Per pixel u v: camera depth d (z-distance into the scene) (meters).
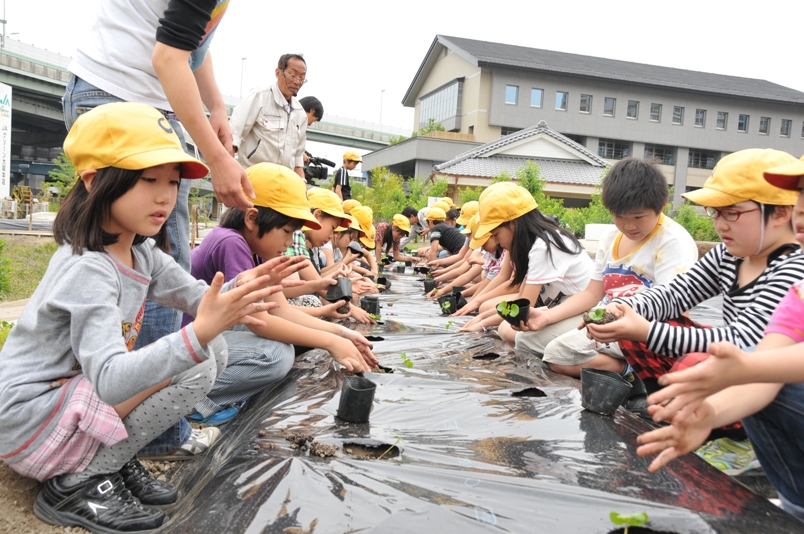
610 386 2.18
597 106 32.50
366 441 1.86
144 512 1.68
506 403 2.29
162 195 1.68
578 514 1.44
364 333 3.73
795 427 1.67
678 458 1.83
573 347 2.99
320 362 2.91
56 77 35.16
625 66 36.50
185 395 1.73
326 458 1.72
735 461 2.22
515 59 31.81
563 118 32.22
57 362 1.68
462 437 1.93
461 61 33.75
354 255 6.39
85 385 1.66
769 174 1.73
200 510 1.52
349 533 1.34
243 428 2.15
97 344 1.54
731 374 1.33
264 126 4.68
